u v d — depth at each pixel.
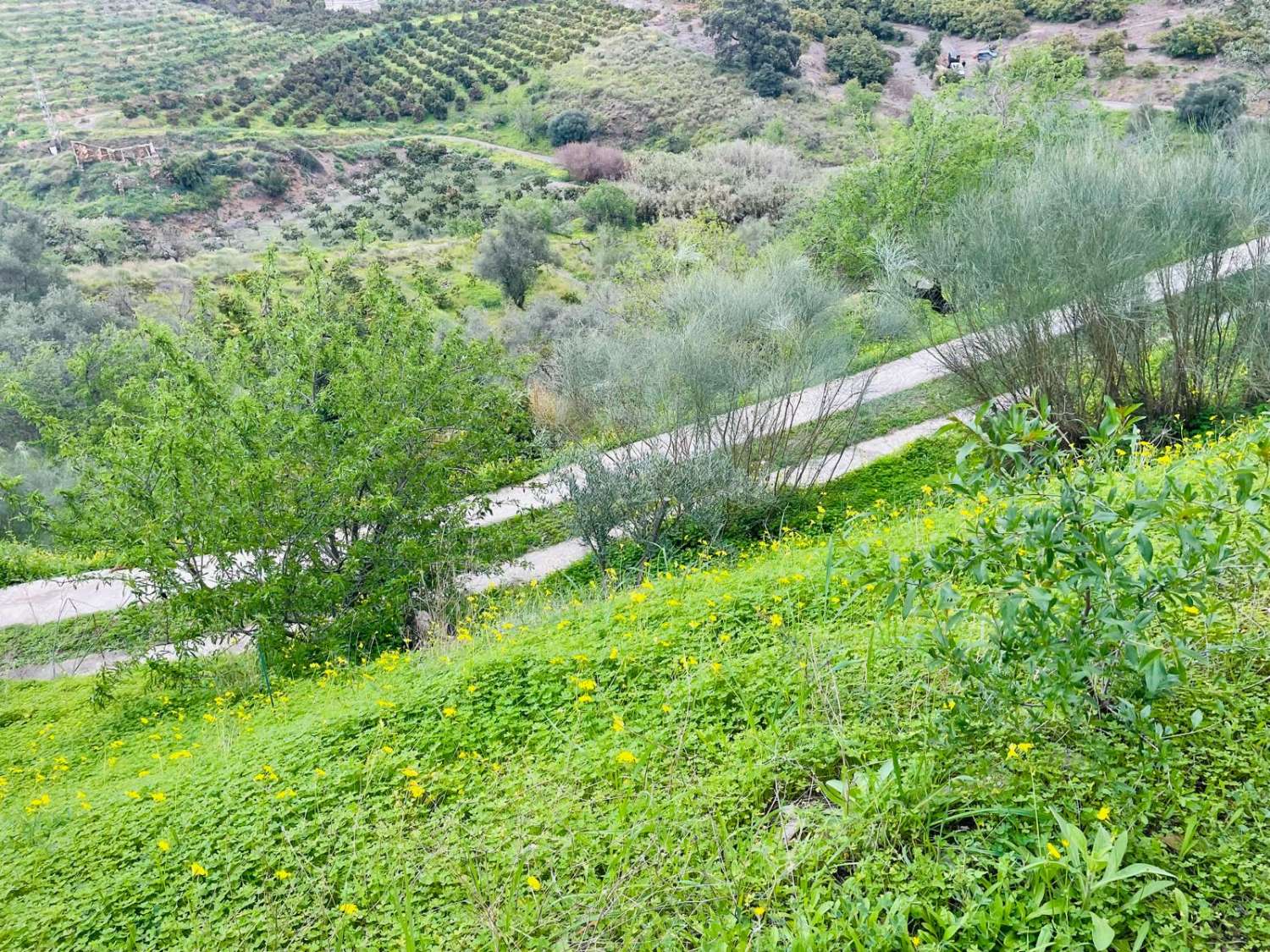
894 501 12.68
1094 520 3.17
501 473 12.48
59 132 64.44
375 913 3.71
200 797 5.06
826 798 3.76
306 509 10.91
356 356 11.55
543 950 3.25
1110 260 11.30
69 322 27.92
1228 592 4.15
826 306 13.50
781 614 5.75
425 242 42.22
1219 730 3.51
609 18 82.31
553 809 4.02
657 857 3.47
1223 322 12.73
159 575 10.43
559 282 34.12
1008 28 63.97
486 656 6.35
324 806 4.67
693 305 13.82
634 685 5.22
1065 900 2.75
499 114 68.56
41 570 16.05
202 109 69.62
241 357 12.63
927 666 3.77
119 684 10.95
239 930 3.83
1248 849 3.01
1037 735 3.61
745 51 65.56
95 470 10.94
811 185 37.16
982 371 13.85
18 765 8.71
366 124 70.06
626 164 53.94
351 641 10.68
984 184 15.88
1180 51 49.84
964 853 3.19
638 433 14.12
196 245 48.38
